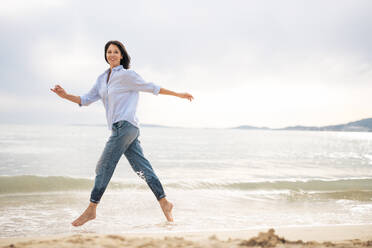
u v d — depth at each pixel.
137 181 6.15
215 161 13.23
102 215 3.62
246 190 5.83
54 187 5.43
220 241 1.80
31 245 1.70
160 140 40.19
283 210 4.11
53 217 3.48
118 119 2.87
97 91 3.07
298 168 10.64
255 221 3.38
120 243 1.75
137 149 3.11
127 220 3.38
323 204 4.59
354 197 5.19
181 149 22.28
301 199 4.99
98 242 1.76
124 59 3.07
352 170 10.14
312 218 3.59
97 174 2.95
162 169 10.17
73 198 4.71
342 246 1.74
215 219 3.47
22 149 17.67
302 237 2.31
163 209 3.21
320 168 10.66
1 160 11.50
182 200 4.73
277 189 5.95
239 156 16.27
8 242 2.11
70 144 23.64
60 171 8.87
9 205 4.13
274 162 12.94
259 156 16.47
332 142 45.00
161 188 3.18
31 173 8.38
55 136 42.56
